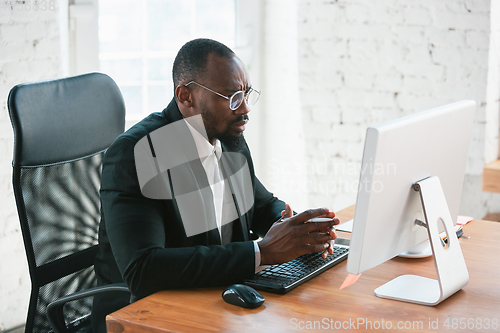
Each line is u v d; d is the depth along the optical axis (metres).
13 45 2.14
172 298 1.05
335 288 1.09
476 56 2.56
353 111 2.86
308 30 2.86
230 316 0.96
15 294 2.26
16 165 1.27
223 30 3.01
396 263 1.25
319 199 3.01
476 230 1.52
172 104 1.37
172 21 2.85
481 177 2.61
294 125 3.02
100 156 1.49
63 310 1.37
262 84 3.14
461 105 1.15
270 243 1.15
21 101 1.28
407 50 2.70
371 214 0.96
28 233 1.28
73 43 2.50
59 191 1.36
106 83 1.53
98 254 1.36
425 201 1.03
